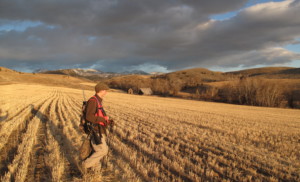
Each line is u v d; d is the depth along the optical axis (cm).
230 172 447
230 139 770
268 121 1471
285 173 476
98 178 371
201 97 5728
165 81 7812
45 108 1377
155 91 7694
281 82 5641
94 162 377
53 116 1027
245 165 521
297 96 4488
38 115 1020
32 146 541
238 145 692
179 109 2006
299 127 1248
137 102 2669
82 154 386
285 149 686
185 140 730
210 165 500
